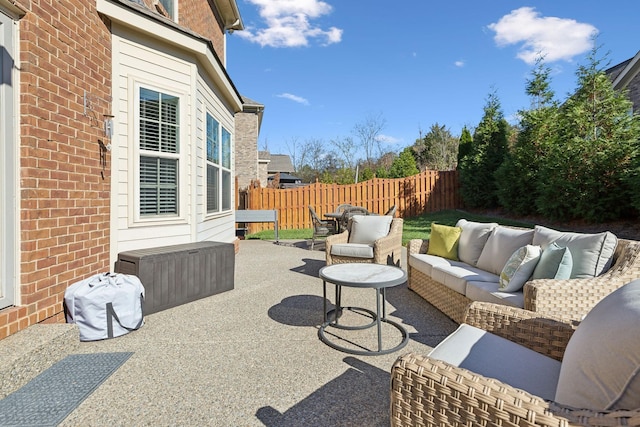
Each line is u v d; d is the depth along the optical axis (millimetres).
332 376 2340
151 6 5461
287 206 11734
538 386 1365
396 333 3102
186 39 4363
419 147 25547
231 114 7223
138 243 4047
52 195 2867
